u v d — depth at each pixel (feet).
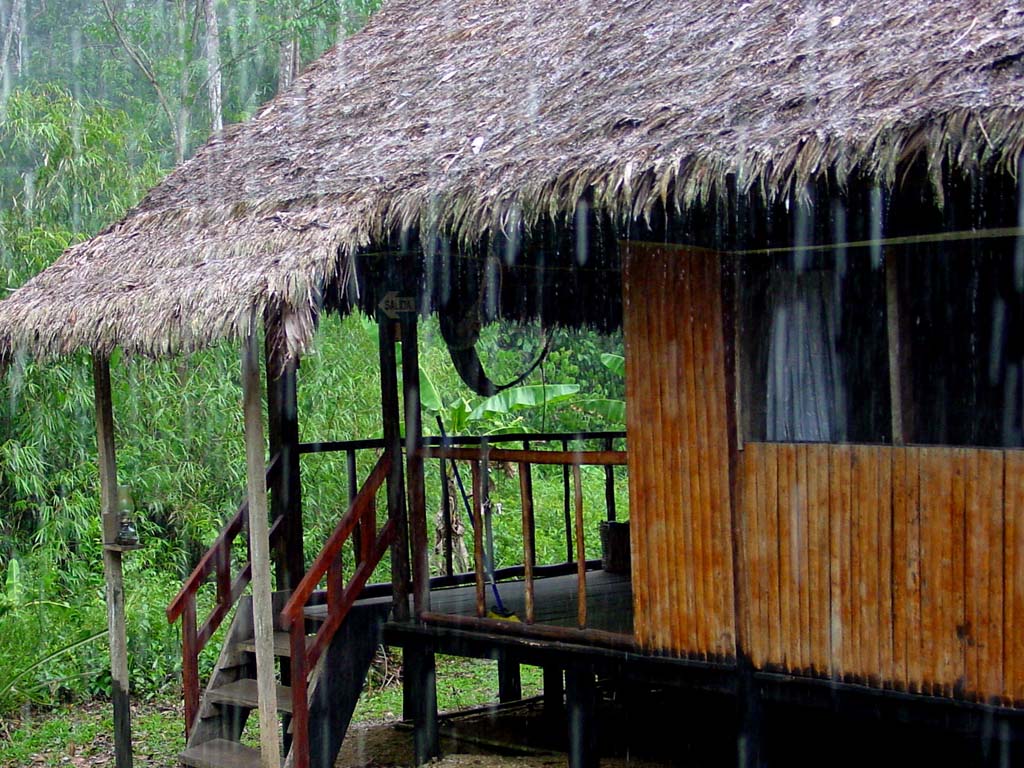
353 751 23.22
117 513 20.84
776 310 14.96
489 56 21.86
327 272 15.89
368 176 18.03
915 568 13.51
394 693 29.35
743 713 15.21
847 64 13.88
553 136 15.90
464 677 31.19
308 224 17.07
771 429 15.14
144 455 33.73
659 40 18.29
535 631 17.72
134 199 35.42
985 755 14.19
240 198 20.10
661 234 15.80
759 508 14.94
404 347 19.90
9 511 32.04
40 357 19.35
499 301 23.21
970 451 13.03
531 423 44.04
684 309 15.64
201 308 16.20
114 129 35.73
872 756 18.94
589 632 16.98
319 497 34.19
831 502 14.24
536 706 25.84
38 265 31.76
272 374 18.70
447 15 25.31
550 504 43.39
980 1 13.88
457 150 17.24
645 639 16.24
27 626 27.78
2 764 23.81
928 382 13.73
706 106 14.38
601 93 17.10
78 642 27.45
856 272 14.25
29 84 45.55
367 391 36.14
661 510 15.98
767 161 12.27
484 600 18.83
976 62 11.97
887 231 13.79
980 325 13.42
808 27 15.74
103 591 30.81
